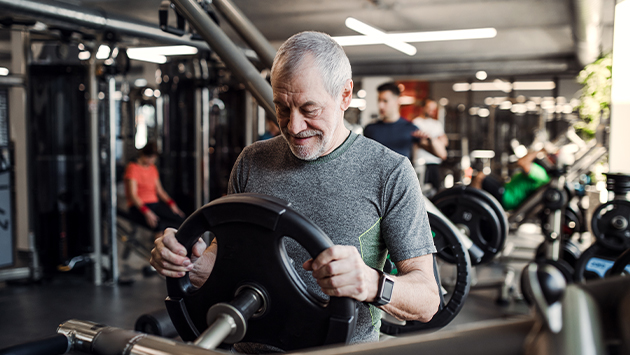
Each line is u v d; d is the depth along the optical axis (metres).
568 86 10.18
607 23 6.71
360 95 10.97
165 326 2.26
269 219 0.85
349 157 1.14
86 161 4.93
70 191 4.91
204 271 1.06
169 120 6.58
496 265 5.50
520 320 0.48
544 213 5.02
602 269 2.84
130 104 5.93
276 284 0.88
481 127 10.88
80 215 4.95
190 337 0.99
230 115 6.98
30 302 4.09
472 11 6.63
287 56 1.03
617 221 2.77
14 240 4.65
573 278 2.96
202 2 1.74
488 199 3.05
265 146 1.26
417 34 5.79
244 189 1.26
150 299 4.21
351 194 1.12
